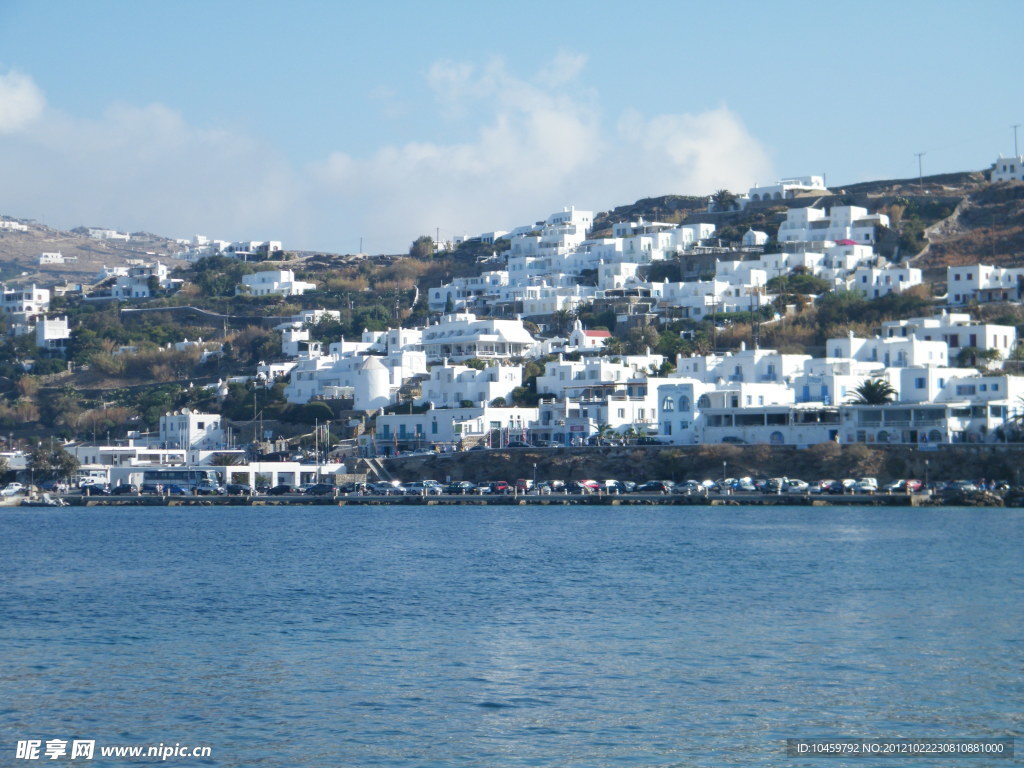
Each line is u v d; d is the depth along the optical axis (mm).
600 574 169500
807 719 97062
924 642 121938
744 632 127562
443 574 171375
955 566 171750
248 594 155125
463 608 143375
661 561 182125
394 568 178375
